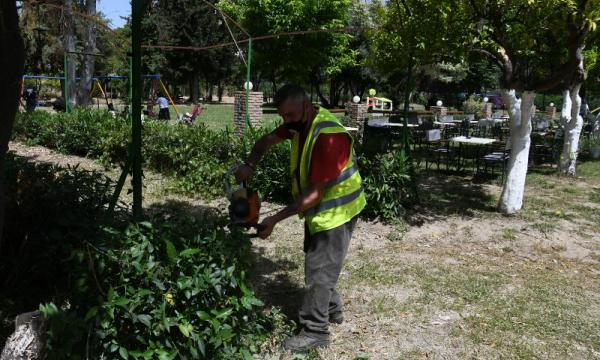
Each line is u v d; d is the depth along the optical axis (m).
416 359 3.80
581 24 6.76
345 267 5.59
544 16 6.95
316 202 3.46
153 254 3.09
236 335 3.41
